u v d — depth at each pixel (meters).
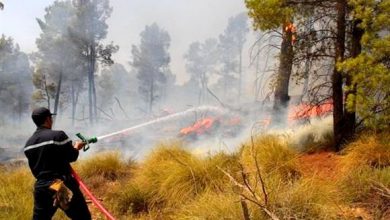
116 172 9.09
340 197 5.27
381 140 6.50
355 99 6.50
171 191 6.64
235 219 4.65
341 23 7.59
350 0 6.62
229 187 5.62
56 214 5.89
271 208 4.60
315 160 7.23
